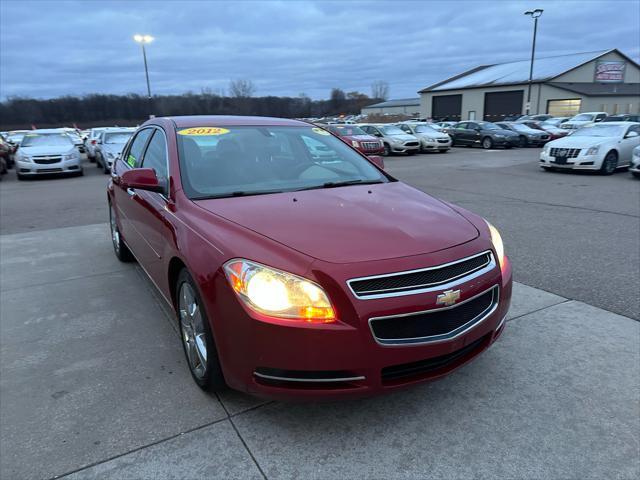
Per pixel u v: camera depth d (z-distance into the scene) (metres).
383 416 2.61
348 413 2.64
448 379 2.96
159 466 2.26
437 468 2.24
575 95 44.78
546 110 47.44
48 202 10.18
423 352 2.30
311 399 2.27
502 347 3.33
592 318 3.76
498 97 51.22
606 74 50.94
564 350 3.28
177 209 3.03
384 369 2.29
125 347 3.43
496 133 25.28
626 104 47.44
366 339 2.19
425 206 3.02
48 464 2.27
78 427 2.54
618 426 2.51
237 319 2.29
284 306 2.20
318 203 2.93
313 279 2.21
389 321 2.23
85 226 7.58
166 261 3.07
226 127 3.86
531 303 4.07
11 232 7.22
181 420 2.59
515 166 16.25
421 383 2.39
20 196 11.20
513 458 2.29
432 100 59.16
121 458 2.31
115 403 2.75
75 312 4.05
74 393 2.85
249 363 2.30
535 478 2.17
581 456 2.30
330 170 3.69
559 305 4.02
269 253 2.33
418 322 2.29
